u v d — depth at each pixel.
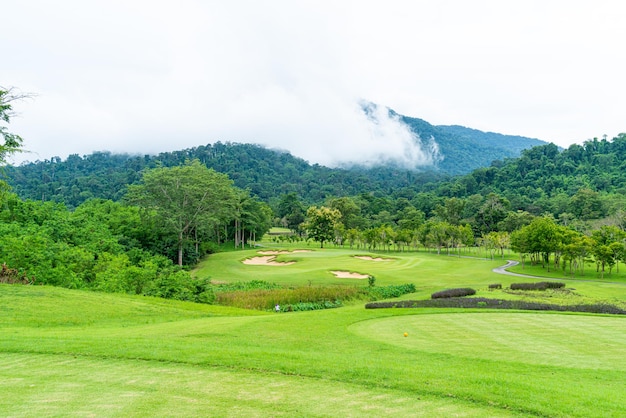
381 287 47.56
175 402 9.45
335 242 124.19
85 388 10.37
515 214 127.81
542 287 44.53
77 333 18.12
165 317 24.62
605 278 64.38
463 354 15.40
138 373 11.73
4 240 38.94
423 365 13.34
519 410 9.27
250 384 10.85
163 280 38.47
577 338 18.09
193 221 75.19
